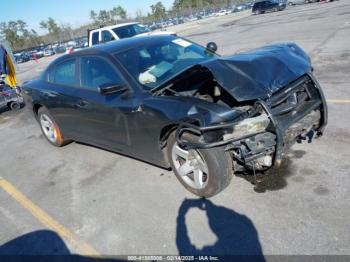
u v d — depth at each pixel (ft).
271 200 10.34
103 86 11.49
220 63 10.90
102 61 13.41
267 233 9.09
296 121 10.35
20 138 21.76
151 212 10.99
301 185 10.77
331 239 8.48
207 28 101.40
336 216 9.20
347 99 17.54
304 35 43.01
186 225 10.06
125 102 12.01
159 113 10.73
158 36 15.47
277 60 11.43
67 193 13.28
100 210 11.65
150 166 14.02
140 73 12.48
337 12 66.18
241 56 11.82
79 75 14.75
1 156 18.89
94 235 10.41
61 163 16.28
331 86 20.26
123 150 13.55
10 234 11.25
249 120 9.46
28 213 12.35
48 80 17.08
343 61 25.77
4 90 30.17
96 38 44.14
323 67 25.08
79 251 9.82
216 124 9.38
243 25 84.28
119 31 42.57
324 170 11.35
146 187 12.51
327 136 13.69
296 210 9.71
